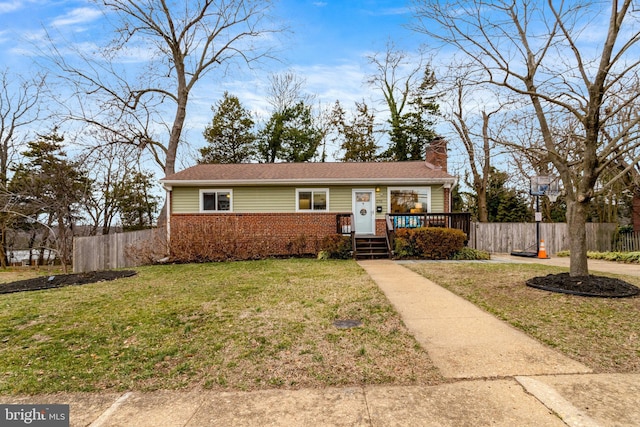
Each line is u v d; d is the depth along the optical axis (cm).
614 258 1344
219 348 422
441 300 621
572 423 260
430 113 2286
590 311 524
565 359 372
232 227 1361
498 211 2341
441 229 1259
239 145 3103
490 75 708
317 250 1386
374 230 1470
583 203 679
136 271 1033
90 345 443
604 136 774
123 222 2458
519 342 422
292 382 338
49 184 1634
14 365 390
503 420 267
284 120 3105
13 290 777
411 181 1437
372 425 265
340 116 3138
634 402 287
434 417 273
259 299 642
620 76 586
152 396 321
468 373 346
